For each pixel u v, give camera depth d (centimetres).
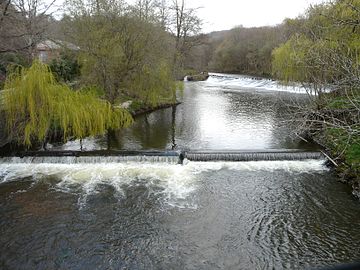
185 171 1461
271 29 6569
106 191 1287
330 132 1747
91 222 1090
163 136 2070
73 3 2359
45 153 1566
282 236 1033
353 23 1177
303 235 1038
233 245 991
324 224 1092
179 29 3462
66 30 2447
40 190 1288
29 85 1530
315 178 1402
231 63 7306
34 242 991
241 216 1134
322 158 1575
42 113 1568
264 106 3112
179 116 2664
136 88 2625
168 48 2866
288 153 1581
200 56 6550
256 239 1018
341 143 1563
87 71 2412
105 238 1014
